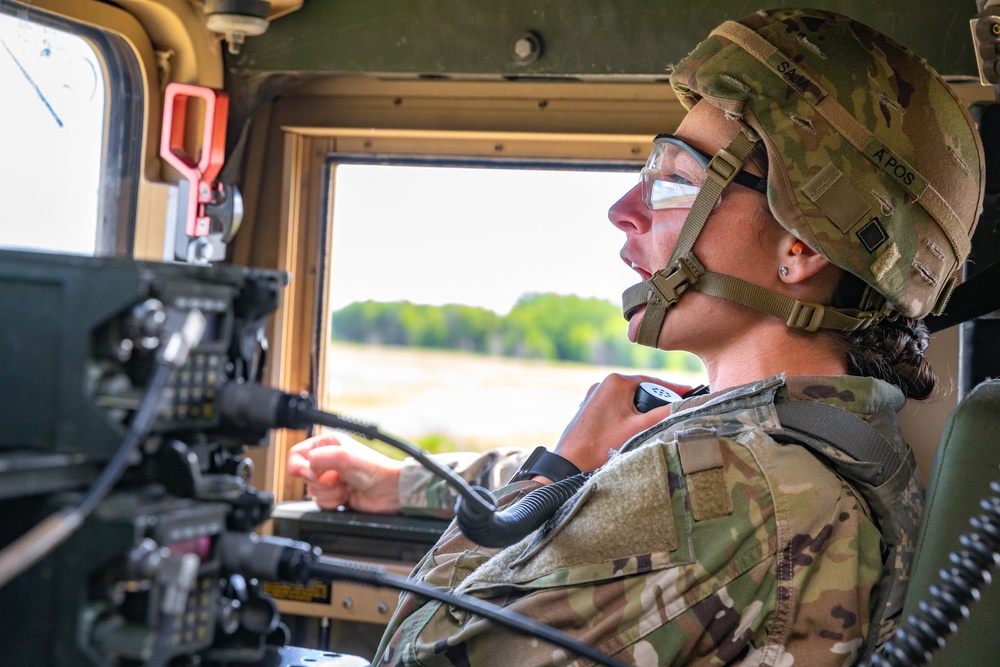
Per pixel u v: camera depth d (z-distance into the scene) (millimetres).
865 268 1411
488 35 2195
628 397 1766
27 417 809
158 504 810
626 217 1621
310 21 2293
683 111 2336
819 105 1427
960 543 1272
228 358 928
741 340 1524
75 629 773
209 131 2254
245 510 904
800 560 1250
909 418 2207
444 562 1523
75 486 790
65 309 800
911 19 1992
